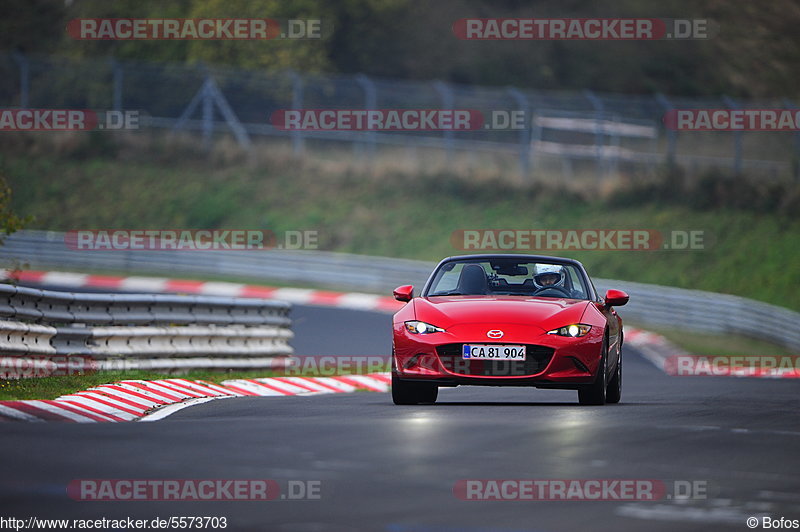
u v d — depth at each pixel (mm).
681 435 31859
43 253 128500
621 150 162500
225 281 124625
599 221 140000
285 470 23922
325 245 140500
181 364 53562
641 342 99625
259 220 145000
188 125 162875
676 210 140125
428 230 141625
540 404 43188
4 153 155000
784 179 144125
